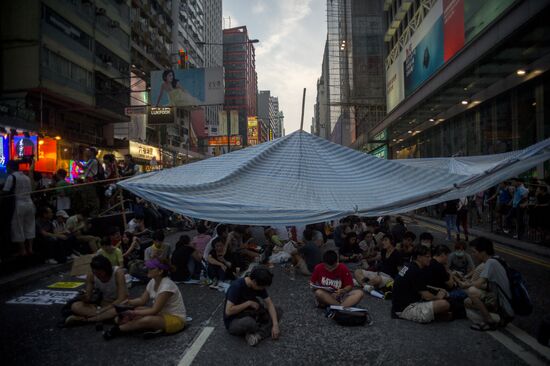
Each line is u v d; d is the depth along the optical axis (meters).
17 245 8.39
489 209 16.95
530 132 18.91
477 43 21.08
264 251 9.88
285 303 6.42
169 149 40.31
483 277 5.12
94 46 25.92
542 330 3.77
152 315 4.76
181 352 4.33
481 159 14.01
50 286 7.35
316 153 7.33
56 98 22.20
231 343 4.61
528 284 7.16
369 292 7.01
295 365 4.01
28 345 4.52
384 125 43.47
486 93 22.36
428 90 28.80
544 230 11.17
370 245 9.33
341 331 5.05
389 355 4.26
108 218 11.58
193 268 7.94
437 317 5.39
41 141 18.72
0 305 6.15
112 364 4.02
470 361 4.09
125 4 31.16
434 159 14.75
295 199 6.46
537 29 16.84
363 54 58.41
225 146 59.09
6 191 8.04
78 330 5.03
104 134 29.58
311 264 8.41
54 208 10.55
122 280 5.35
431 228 16.97
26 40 20.41
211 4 102.88
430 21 29.38
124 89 30.23
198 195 6.61
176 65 57.34
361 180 6.87
